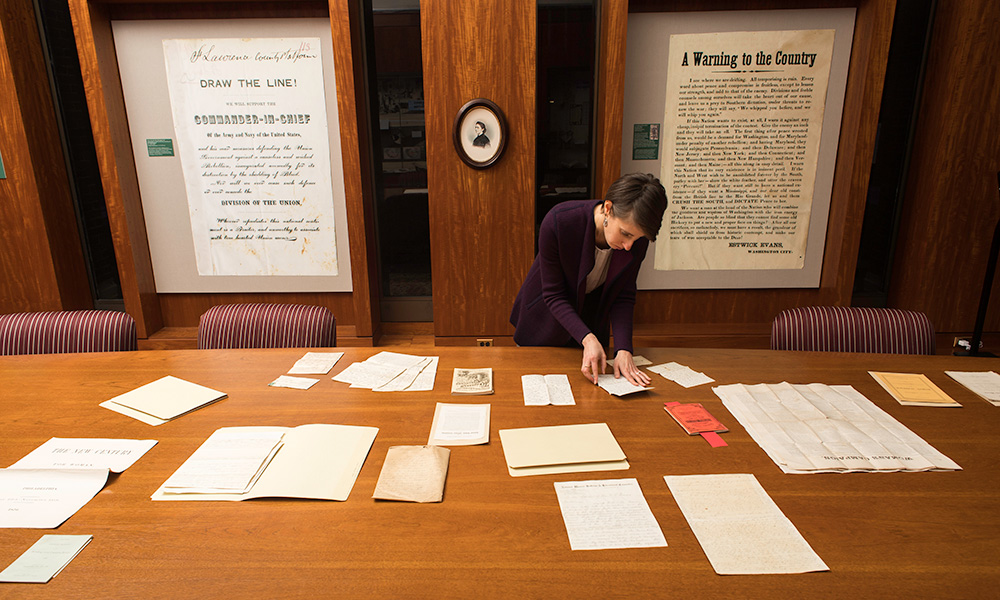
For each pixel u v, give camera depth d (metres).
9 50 3.33
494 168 3.44
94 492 1.12
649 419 1.42
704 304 3.82
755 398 1.53
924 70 3.47
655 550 0.96
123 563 0.94
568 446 1.28
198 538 1.00
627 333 1.82
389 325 4.02
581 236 1.70
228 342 2.05
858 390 1.59
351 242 3.59
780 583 0.89
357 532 1.01
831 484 1.15
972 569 0.92
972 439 1.33
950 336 3.79
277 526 1.03
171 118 3.55
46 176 3.62
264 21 3.43
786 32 3.33
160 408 1.47
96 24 3.28
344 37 3.24
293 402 1.52
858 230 3.50
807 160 3.53
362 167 3.58
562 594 0.87
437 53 3.26
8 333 1.97
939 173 3.50
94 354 1.88
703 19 3.33
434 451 1.26
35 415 1.45
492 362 1.81
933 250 3.64
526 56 3.26
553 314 1.81
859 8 3.28
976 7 3.24
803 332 1.99
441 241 3.56
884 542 0.98
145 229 3.73
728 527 1.02
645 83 3.43
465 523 1.04
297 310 2.07
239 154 3.62
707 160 3.55
